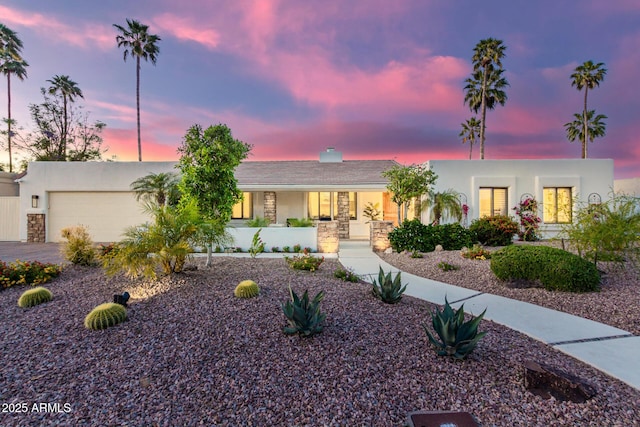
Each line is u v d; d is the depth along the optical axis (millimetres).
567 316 4891
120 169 15180
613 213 6883
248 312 4625
